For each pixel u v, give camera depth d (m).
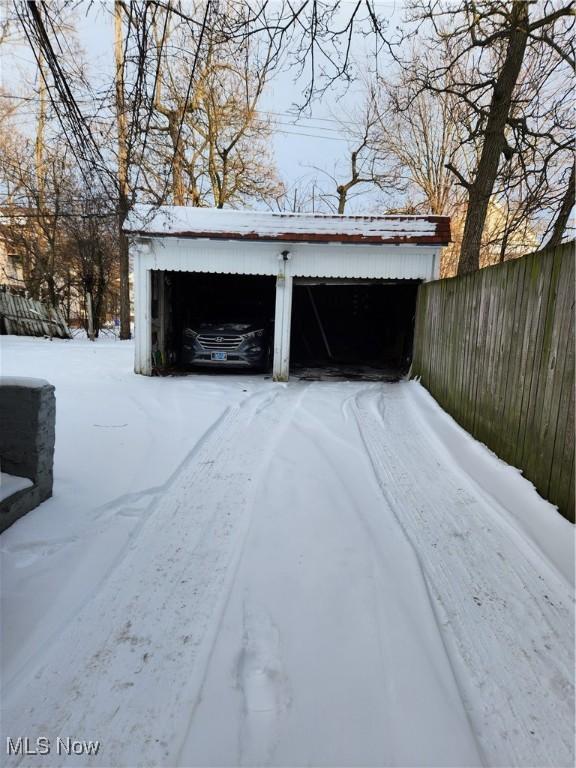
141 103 3.86
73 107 3.73
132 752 1.57
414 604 2.33
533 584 2.53
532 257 3.62
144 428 5.21
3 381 3.11
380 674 1.90
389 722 1.69
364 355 13.69
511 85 7.47
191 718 1.69
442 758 1.56
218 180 18.28
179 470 4.07
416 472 4.14
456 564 2.71
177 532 3.03
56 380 7.91
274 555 2.76
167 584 2.48
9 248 22.59
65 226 16.25
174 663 1.95
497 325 4.33
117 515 3.21
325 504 3.44
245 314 10.13
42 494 3.26
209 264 8.42
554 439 3.16
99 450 4.43
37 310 17.62
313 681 1.86
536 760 1.57
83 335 19.50
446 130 18.30
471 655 2.04
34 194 16.31
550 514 3.06
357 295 13.96
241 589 2.43
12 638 2.06
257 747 1.59
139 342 8.69
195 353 9.29
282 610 2.28
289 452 4.60
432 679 1.88
